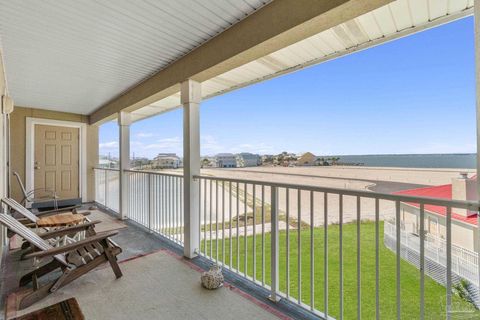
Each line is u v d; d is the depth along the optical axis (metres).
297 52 2.82
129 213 5.14
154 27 2.50
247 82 3.87
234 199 6.36
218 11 2.24
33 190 5.81
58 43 2.83
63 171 6.66
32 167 6.20
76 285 2.46
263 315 2.04
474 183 2.51
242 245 4.55
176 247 3.56
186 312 2.08
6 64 3.40
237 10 2.23
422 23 2.23
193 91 3.17
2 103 3.35
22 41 2.77
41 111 6.32
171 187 3.83
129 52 3.05
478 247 1.25
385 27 2.28
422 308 1.48
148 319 1.99
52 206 6.27
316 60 3.01
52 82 4.14
